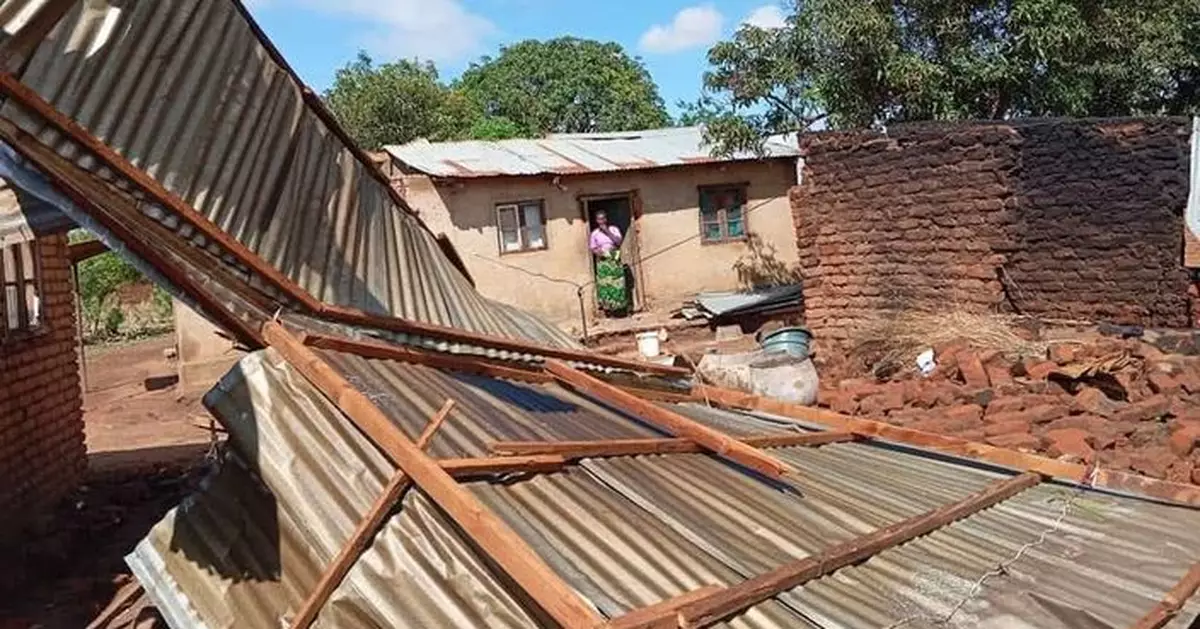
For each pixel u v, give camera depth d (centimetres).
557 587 292
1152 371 953
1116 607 411
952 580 411
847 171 1247
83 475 1038
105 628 543
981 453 605
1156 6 1802
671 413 526
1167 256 1050
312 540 348
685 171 1981
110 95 407
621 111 4238
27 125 358
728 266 2044
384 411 406
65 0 394
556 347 687
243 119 492
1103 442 785
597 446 437
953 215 1156
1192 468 727
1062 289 1121
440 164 1730
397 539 341
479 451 405
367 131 3183
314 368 393
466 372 523
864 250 1241
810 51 1775
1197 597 429
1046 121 1115
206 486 366
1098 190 1087
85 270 2553
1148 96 1917
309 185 540
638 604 332
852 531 443
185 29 466
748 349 1531
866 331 1182
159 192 398
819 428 655
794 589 372
